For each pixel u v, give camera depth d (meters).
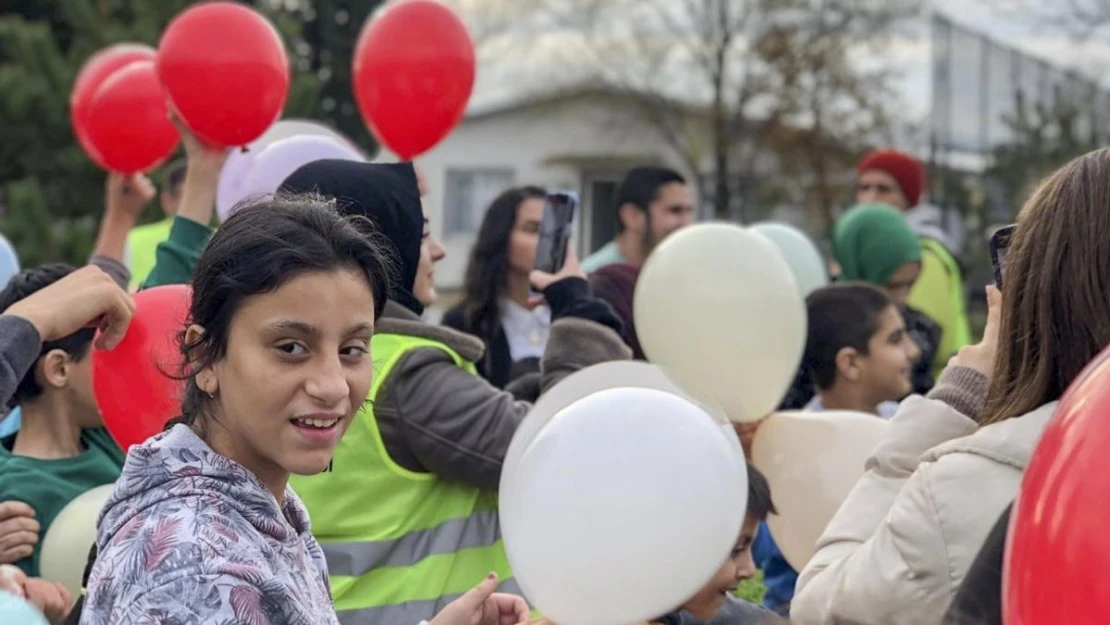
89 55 16.69
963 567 2.37
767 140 28.89
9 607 1.67
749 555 3.04
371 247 2.12
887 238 5.89
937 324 5.94
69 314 2.62
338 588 3.04
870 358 4.33
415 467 3.15
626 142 30.98
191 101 3.88
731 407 3.71
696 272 3.71
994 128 21.48
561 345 3.44
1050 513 1.60
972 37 21.30
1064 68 21.42
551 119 31.30
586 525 2.29
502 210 5.21
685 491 2.30
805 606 2.60
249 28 3.95
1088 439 1.59
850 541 2.69
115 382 2.94
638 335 3.90
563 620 2.37
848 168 28.92
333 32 22.58
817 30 28.78
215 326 2.05
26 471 3.29
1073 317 2.34
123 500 2.01
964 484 2.40
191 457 2.02
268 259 2.02
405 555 3.13
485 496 3.27
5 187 16.34
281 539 2.04
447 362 3.20
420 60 4.06
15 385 2.51
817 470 3.50
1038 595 1.60
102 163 4.95
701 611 2.96
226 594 1.89
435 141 4.21
